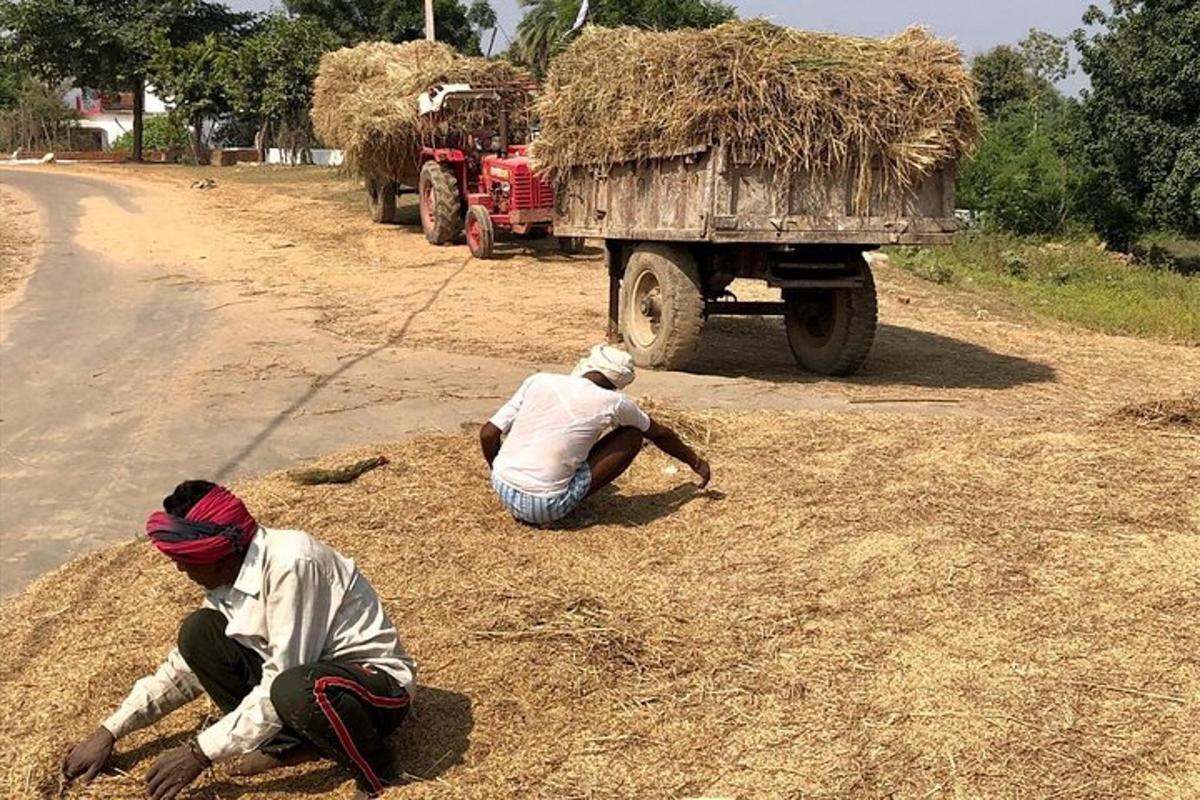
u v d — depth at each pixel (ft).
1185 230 80.64
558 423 17.99
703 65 27.58
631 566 16.98
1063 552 17.01
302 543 10.97
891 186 28.07
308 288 46.14
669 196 29.43
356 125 59.57
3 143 184.65
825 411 26.40
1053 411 27.43
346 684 10.77
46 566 17.83
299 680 10.69
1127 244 87.51
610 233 32.83
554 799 11.18
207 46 131.75
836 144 27.07
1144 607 15.15
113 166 119.44
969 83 28.09
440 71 59.11
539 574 16.60
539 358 33.01
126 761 12.03
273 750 11.45
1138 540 17.43
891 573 16.38
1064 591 15.70
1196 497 19.36
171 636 14.98
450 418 26.13
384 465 21.72
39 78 136.36
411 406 27.25
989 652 13.97
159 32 130.93
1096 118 79.87
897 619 14.94
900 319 43.34
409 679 11.57
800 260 30.27
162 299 43.86
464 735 12.42
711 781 11.43
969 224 85.76
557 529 18.43
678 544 17.81
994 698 12.85
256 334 36.55
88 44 128.88
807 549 17.38
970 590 15.78
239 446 24.11
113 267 51.85
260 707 10.80
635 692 13.17
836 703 12.82
